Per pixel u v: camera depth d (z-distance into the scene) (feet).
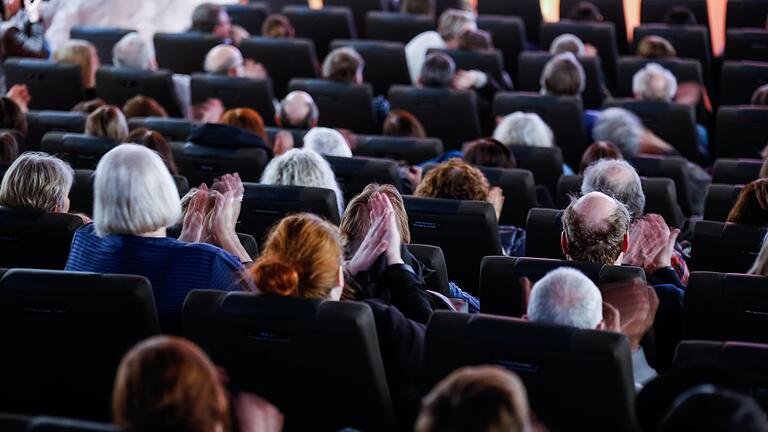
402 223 17.33
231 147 23.47
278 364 13.14
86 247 15.62
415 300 15.03
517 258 16.02
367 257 15.35
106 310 13.38
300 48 38.22
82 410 14.32
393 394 14.17
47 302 13.41
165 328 15.25
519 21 43.65
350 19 44.27
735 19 46.78
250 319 12.86
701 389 8.58
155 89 34.06
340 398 13.33
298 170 20.39
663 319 17.10
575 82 33.14
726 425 8.22
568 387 12.21
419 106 33.37
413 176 24.50
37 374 14.08
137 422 9.16
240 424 13.15
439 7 48.57
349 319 12.62
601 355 11.91
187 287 15.17
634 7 51.88
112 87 34.40
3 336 13.79
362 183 22.67
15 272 13.55
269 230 18.47
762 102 33.45
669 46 38.88
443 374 12.74
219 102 33.45
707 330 15.80
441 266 17.25
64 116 27.40
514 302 15.99
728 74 37.83
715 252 18.92
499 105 32.65
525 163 26.17
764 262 16.81
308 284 13.42
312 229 13.70
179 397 9.14
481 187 20.72
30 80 34.63
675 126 32.27
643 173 26.03
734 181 25.34
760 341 15.60
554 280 13.50
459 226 19.30
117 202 15.28
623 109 31.42
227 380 13.41
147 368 9.20
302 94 29.50
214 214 16.99
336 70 33.86
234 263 15.35
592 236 16.99
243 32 41.75
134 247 15.35
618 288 15.35
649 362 15.84
